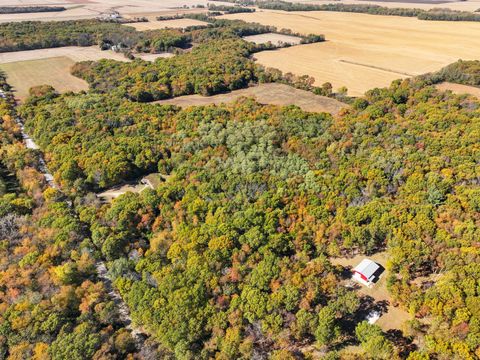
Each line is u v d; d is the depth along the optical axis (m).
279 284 59.19
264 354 52.19
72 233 71.44
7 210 78.19
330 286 59.88
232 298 58.16
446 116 108.00
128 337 53.84
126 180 98.94
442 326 52.97
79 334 52.19
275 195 80.25
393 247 67.25
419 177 82.44
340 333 55.31
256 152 97.25
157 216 79.25
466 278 57.25
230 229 70.38
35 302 57.97
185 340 52.69
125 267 65.31
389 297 62.75
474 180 81.25
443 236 65.94
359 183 83.31
